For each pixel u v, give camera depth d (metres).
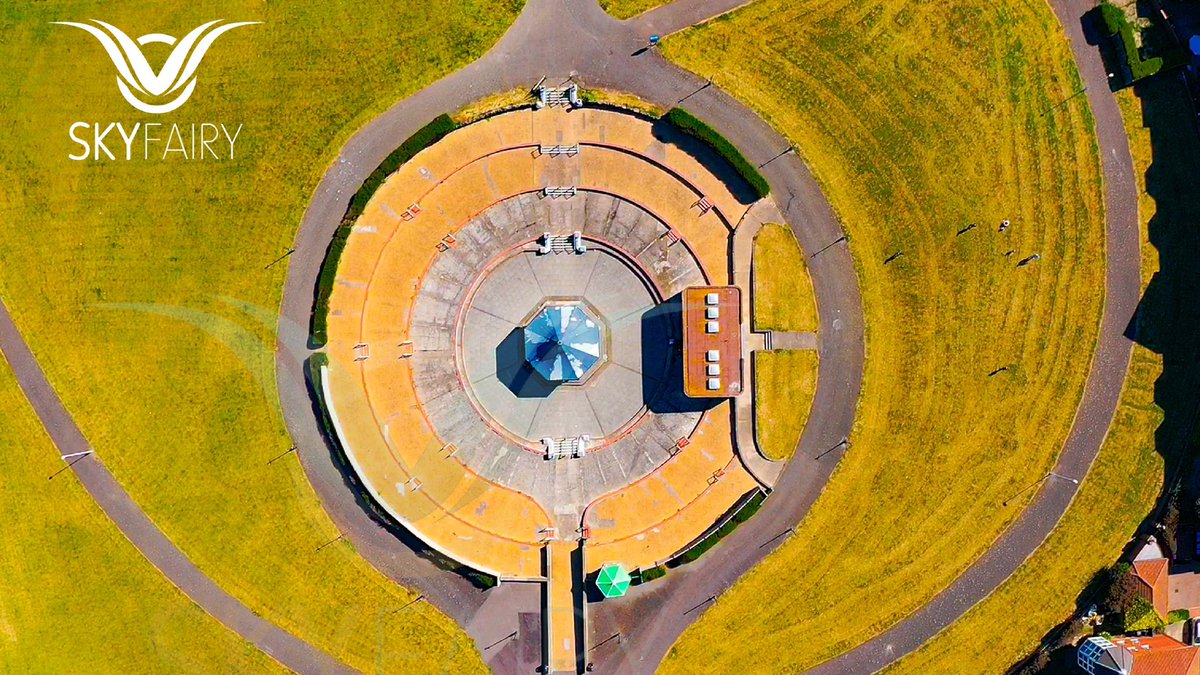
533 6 44.09
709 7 44.06
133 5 44.09
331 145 43.94
